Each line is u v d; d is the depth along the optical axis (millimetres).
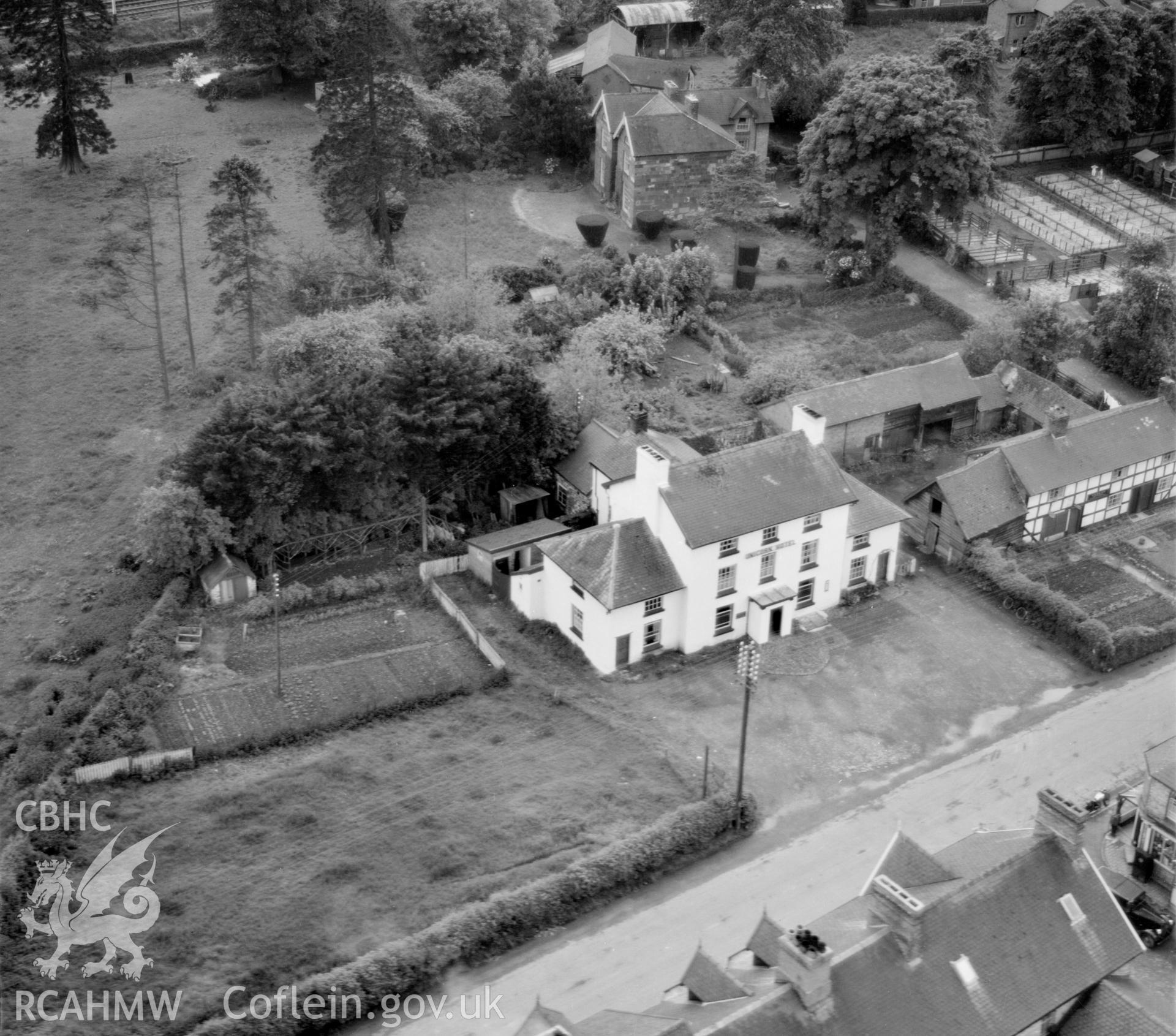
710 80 150000
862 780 68125
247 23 138000
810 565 78750
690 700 73000
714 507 74812
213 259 106875
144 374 98562
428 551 83312
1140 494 90688
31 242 114250
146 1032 52375
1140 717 72812
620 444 84125
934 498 84750
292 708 70438
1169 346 98062
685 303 109312
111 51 148750
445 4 137125
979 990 48125
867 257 116062
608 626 73500
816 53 136250
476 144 133375
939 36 158375
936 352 105500
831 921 51188
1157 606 81375
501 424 84750
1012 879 50656
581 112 131750
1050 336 100562
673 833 62281
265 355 92438
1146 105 137250
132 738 66938
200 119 138750
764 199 123000
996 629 79500
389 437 81938
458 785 65875
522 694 72875
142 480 87312
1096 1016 50094
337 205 111438
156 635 74125
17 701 70625
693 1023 46219
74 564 80625
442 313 97688
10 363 98938
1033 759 69750
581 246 119312
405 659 74812
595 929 58906
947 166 110625
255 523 79812
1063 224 125875
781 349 106875
